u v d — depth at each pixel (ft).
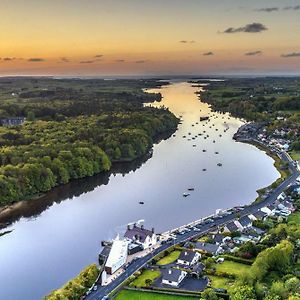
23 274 636.48
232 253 636.48
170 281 556.10
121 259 618.85
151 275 591.37
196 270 586.45
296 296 458.91
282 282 512.22
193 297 529.45
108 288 554.05
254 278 529.04
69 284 547.90
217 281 559.79
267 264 550.77
